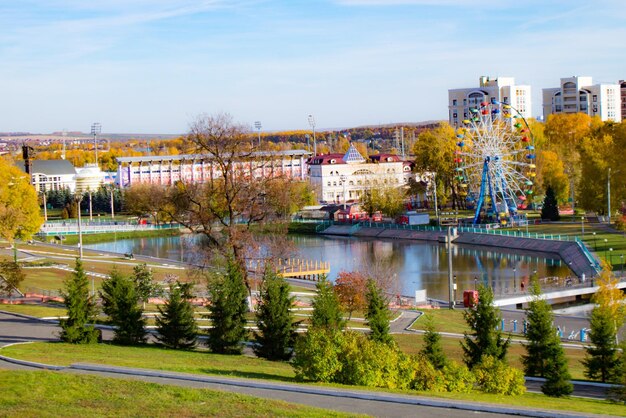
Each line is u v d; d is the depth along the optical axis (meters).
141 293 107.62
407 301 125.44
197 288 119.62
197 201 116.62
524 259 182.88
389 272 145.38
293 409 45.53
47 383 49.78
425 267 176.12
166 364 62.59
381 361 56.25
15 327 85.44
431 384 56.78
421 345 85.81
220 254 109.06
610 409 53.56
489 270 168.88
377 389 54.47
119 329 77.44
